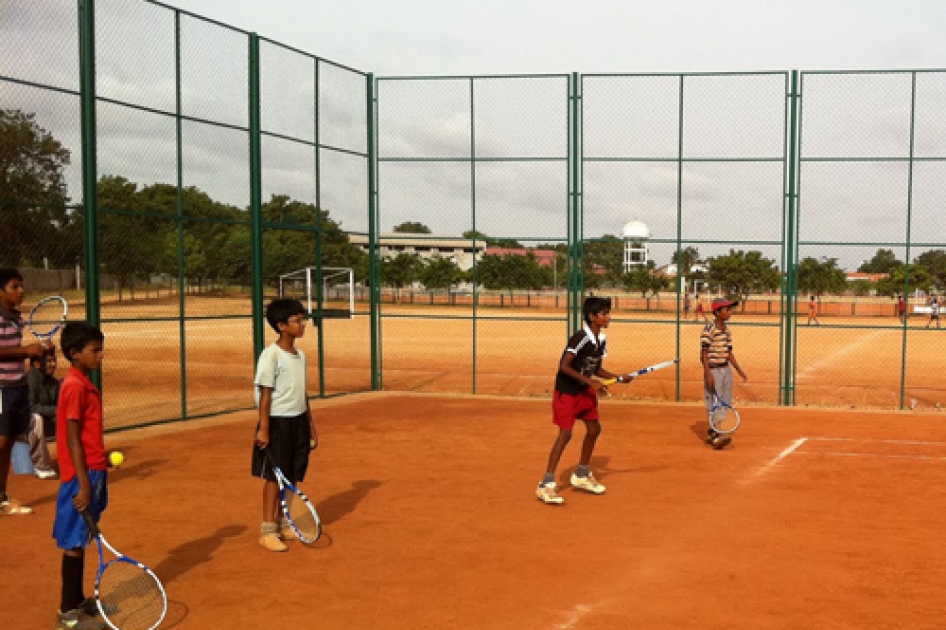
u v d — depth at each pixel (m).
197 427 11.35
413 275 50.91
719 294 42.78
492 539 6.35
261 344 13.10
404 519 6.88
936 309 37.34
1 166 11.69
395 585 5.36
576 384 7.41
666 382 17.33
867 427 11.59
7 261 13.05
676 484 8.17
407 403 13.78
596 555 5.98
